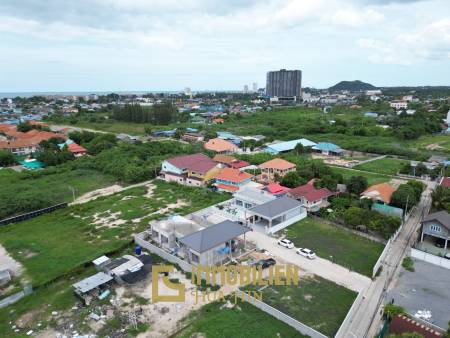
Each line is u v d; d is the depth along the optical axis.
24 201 56.34
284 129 138.12
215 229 40.19
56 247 43.50
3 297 33.34
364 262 39.06
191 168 71.00
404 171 78.31
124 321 29.42
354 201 54.28
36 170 80.12
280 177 69.50
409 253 41.25
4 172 78.50
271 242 43.94
